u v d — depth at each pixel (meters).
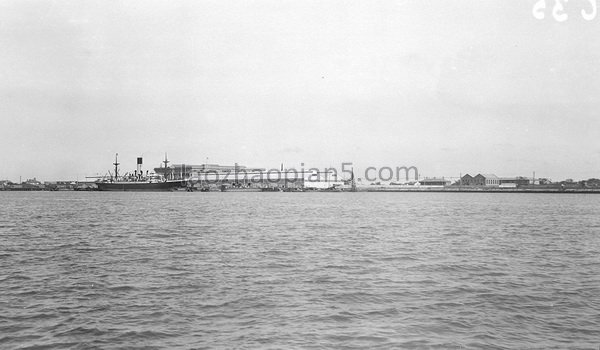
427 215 81.06
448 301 21.16
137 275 26.72
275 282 24.83
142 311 19.58
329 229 54.25
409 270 28.39
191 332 17.09
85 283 24.69
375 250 36.75
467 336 16.72
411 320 18.41
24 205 117.75
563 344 16.12
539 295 22.34
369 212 89.19
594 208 111.12
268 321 18.22
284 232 50.59
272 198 174.75
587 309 20.08
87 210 94.19
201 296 21.89
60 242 41.78
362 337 16.53
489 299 21.53
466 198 186.38
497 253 35.72
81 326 17.77
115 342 16.22
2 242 41.81
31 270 28.34
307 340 16.25
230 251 36.12
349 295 22.08
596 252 36.59
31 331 17.28
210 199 162.88
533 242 42.81
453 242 42.28
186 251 36.16
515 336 16.80
